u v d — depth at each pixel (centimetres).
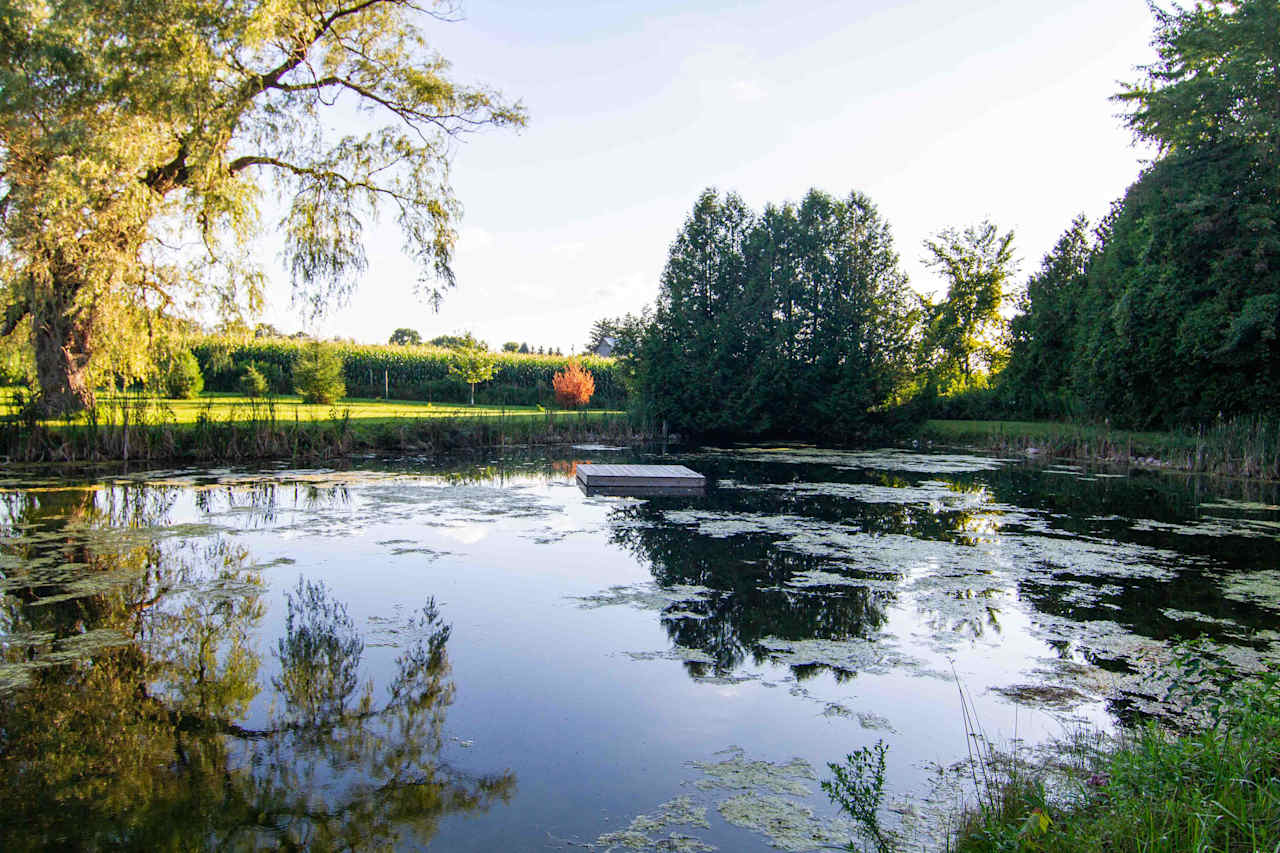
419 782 386
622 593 723
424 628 618
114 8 1416
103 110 1480
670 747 427
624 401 3700
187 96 1420
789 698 495
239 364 3334
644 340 2864
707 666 547
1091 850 273
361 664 541
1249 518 1169
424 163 1855
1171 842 273
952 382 3803
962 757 417
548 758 413
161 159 1588
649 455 2148
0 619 622
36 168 1455
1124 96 2308
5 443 1492
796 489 1455
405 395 3778
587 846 332
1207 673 459
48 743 425
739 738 439
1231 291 1977
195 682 508
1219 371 2269
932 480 1648
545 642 591
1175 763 323
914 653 577
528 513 1128
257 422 1767
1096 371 2612
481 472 1619
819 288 2909
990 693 504
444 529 998
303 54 1633
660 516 1124
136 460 1564
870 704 487
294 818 353
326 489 1303
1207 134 2033
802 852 328
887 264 2895
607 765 406
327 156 1773
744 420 2708
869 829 327
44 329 1557
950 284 4212
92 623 615
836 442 2828
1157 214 2123
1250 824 273
